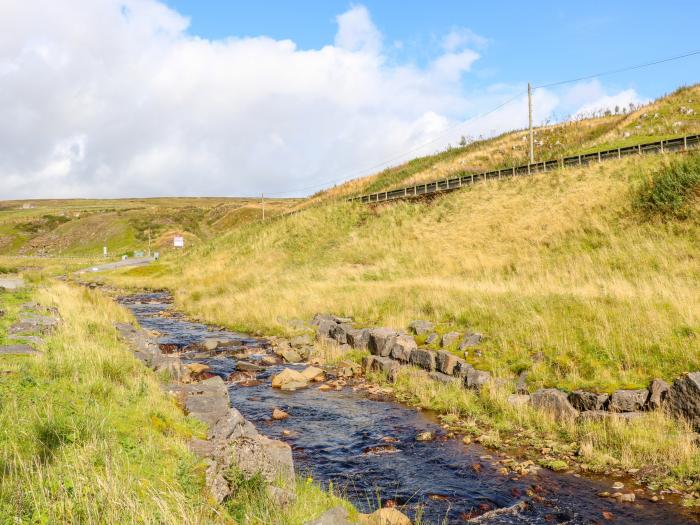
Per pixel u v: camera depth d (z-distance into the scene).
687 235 21.06
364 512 6.71
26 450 5.19
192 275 45.34
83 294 24.03
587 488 7.49
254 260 43.88
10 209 182.00
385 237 38.69
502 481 7.80
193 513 4.52
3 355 8.75
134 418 6.82
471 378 12.07
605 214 26.14
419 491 7.49
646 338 11.09
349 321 19.36
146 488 4.90
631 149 32.50
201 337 20.94
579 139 58.62
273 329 21.14
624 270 20.03
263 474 6.03
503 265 26.16
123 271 54.38
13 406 6.12
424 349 14.45
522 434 9.65
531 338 12.73
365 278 30.19
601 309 12.91
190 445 6.48
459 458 8.75
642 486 7.45
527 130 69.06
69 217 142.88
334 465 8.49
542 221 29.16
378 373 14.45
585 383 10.48
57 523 4.03
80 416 6.35
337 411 11.53
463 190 40.31
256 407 11.81
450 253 30.92
